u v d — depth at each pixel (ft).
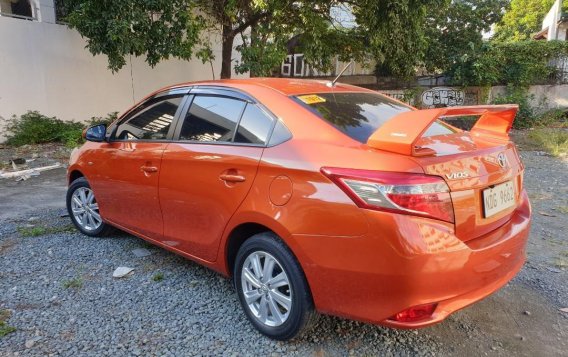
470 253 7.55
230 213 9.43
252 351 8.86
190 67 41.09
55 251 13.58
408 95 47.24
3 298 10.73
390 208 7.26
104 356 8.64
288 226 8.27
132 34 27.27
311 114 9.06
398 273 7.24
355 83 47.26
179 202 10.81
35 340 9.09
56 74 33.63
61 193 20.53
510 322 10.08
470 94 47.19
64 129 32.68
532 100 48.88
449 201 7.48
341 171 7.77
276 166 8.57
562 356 8.91
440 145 8.41
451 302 7.62
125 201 12.71
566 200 19.67
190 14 28.94
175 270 12.38
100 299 10.77
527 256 13.69
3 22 30.66
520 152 32.12
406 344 9.14
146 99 12.82
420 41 34.99
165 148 11.21
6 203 18.78
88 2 26.45
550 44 48.06
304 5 31.27
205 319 9.96
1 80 31.09
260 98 9.80
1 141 31.35
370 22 32.55
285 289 8.88
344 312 8.00
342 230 7.66
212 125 10.48
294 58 44.45
